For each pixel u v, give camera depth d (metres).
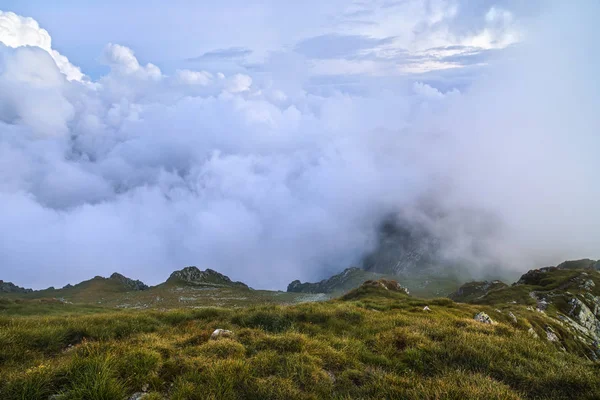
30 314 38.59
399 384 8.66
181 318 18.02
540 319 38.38
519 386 8.93
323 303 25.89
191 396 7.79
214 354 10.18
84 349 9.99
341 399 7.90
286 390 8.00
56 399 7.37
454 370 9.56
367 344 12.59
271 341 11.63
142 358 9.20
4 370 8.91
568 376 8.95
